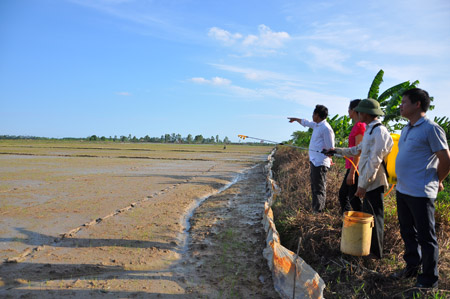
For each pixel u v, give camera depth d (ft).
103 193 28.99
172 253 14.76
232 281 12.12
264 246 15.60
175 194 28.81
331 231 14.49
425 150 10.54
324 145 17.78
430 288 10.44
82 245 15.57
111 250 14.94
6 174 41.75
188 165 60.34
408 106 10.82
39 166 53.26
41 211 22.06
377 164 12.13
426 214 10.50
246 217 20.83
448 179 31.07
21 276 12.12
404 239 11.64
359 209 15.65
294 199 22.20
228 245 15.76
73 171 46.65
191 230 18.20
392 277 11.65
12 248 15.08
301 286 10.85
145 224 19.13
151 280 12.06
